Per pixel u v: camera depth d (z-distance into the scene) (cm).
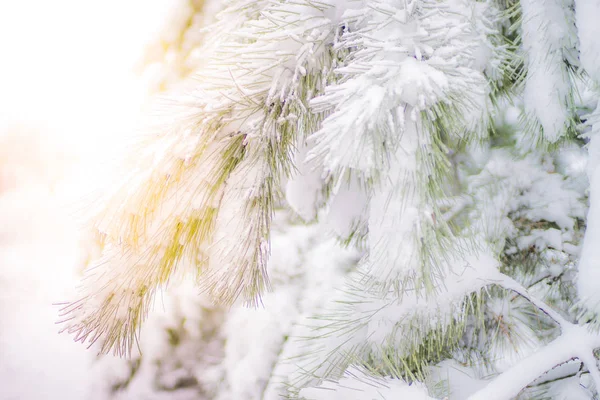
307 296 183
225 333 188
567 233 136
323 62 112
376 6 104
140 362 188
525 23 123
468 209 137
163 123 111
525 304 135
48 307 203
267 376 173
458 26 104
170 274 120
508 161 141
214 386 179
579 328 115
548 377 128
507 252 139
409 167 109
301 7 110
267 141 111
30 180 239
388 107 103
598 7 115
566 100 125
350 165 103
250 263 113
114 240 111
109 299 113
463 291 120
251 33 111
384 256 112
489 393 113
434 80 101
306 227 203
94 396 184
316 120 119
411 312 121
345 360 128
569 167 139
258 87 110
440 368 130
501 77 127
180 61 255
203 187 111
